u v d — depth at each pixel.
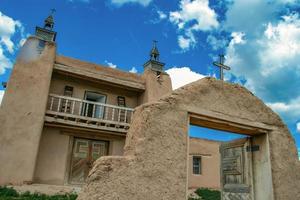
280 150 5.99
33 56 13.02
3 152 11.16
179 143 4.72
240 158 6.44
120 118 15.21
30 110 12.12
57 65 13.81
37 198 8.75
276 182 5.67
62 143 13.56
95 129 13.93
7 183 10.88
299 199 5.80
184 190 4.50
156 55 17.23
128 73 16.36
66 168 13.38
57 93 14.27
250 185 5.96
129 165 4.18
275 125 6.14
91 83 15.34
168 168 4.48
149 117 4.59
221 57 6.36
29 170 11.40
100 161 4.07
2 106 11.66
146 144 4.42
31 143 11.73
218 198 14.45
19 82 12.29
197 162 19.91
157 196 4.24
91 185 3.89
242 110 5.76
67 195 9.76
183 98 5.06
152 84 15.88
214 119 5.36
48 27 14.48
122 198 3.98
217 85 5.58
